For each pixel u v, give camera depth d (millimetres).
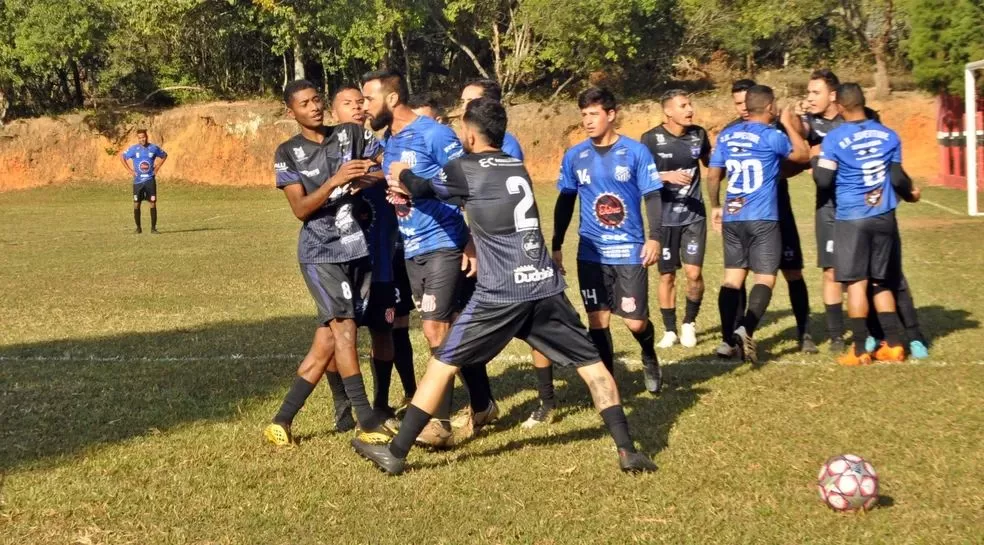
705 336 9086
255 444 5770
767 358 7867
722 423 5902
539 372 6113
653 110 37812
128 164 21219
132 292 12406
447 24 40719
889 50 37781
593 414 6297
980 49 25828
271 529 4457
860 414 5988
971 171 19281
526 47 38656
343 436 5953
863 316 7422
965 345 7973
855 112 7344
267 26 38938
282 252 17062
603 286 6441
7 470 5312
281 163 5637
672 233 8523
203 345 8828
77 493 4934
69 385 7301
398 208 6000
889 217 7340
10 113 41531
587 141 6500
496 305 4973
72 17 36750
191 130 39156
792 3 36281
